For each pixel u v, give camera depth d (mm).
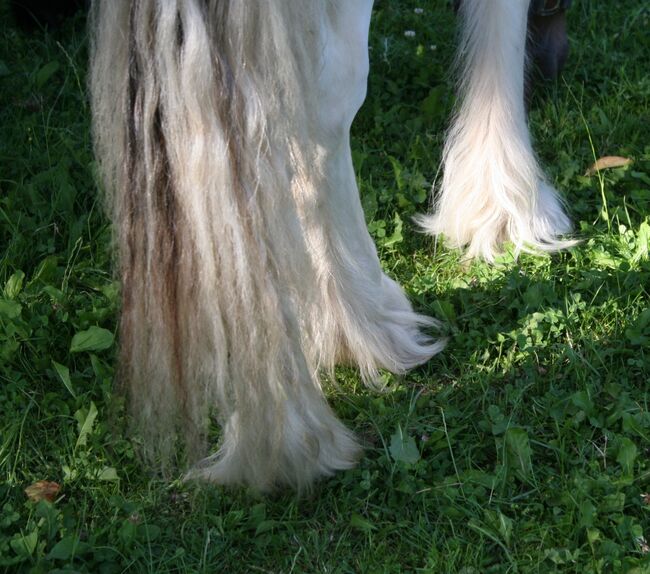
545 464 2172
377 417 2240
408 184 2773
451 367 2361
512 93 2496
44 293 2457
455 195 2596
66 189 2664
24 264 2557
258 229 1752
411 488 2100
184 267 1763
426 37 3354
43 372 2318
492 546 2035
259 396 1851
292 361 1882
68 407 2234
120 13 1711
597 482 2082
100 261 2562
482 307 2467
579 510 2043
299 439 1984
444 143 2879
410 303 2453
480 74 2496
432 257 2621
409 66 3201
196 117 1699
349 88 1954
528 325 2395
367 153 2885
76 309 2449
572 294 2463
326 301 2191
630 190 2766
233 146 1724
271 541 2047
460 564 2008
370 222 2639
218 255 1744
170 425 1895
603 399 2283
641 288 2455
